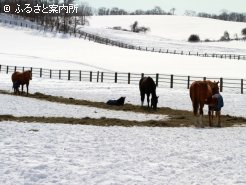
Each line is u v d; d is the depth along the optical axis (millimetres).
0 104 21781
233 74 49312
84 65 55312
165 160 10180
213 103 17031
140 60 64062
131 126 16469
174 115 20422
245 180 8531
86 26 158875
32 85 34781
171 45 121875
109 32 145875
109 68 52750
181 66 57281
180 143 12656
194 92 16766
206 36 176250
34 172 8461
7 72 44625
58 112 19891
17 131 13570
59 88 32906
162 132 14898
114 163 9594
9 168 8703
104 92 30547
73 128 14922
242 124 18125
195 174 8945
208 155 10945
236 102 26828
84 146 11484
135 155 10578
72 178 8219
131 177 8477
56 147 11148
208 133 15039
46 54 66625
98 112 20625
